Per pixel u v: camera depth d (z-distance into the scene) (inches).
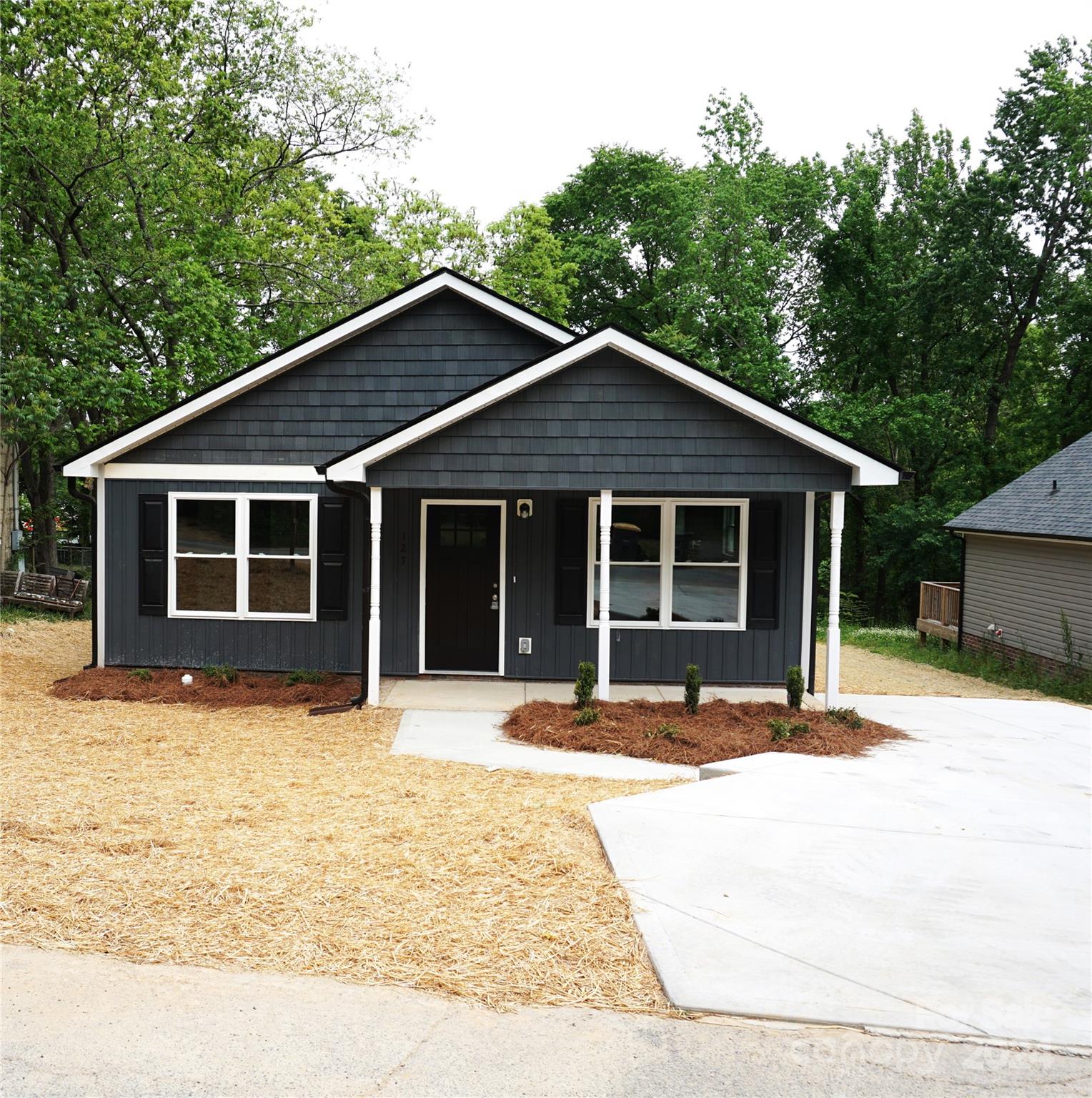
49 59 768.3
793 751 339.9
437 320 481.7
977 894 198.7
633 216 1326.3
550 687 459.5
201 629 477.7
